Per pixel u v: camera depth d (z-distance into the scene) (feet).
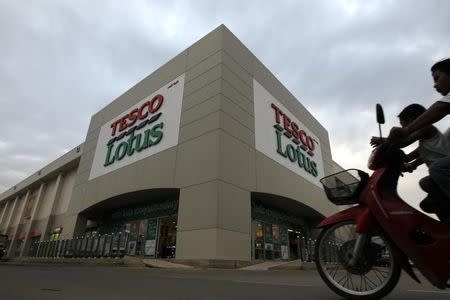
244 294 10.95
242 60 57.31
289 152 63.00
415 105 9.04
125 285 14.42
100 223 71.20
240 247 42.42
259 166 52.01
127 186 56.90
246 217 45.32
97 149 72.69
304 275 23.65
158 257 52.75
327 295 10.19
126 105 68.95
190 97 53.26
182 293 11.51
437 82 8.13
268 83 63.41
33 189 116.57
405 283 14.98
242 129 50.80
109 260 43.34
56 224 90.33
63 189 96.07
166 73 61.46
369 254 8.81
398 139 8.29
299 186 62.85
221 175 43.39
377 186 8.84
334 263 9.50
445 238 7.55
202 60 55.06
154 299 10.15
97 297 10.65
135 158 58.23
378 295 8.50
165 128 54.75
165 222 54.85
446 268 7.42
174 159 50.03
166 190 51.16
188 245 42.09
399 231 8.11
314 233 71.67
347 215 9.37
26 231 105.40
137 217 61.11
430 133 8.67
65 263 51.31
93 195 66.44
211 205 41.86
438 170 7.63
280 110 64.34
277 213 63.98
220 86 49.24
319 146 79.66
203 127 48.21
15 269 27.35
